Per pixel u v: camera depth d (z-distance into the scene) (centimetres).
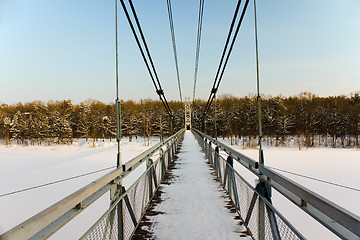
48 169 1753
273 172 195
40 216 108
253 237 257
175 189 480
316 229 463
